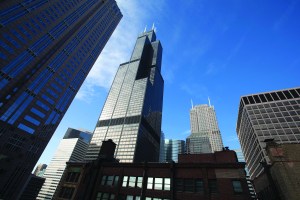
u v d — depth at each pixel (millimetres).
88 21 129125
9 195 69500
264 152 89125
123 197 31641
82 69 119375
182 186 28703
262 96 116188
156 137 170500
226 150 30750
